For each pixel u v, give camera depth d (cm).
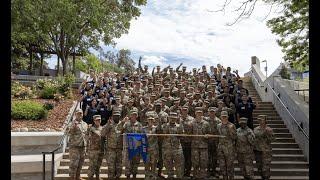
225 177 1194
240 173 1292
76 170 1151
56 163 1209
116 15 3509
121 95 1506
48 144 1338
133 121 1182
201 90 1647
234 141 1220
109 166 1157
